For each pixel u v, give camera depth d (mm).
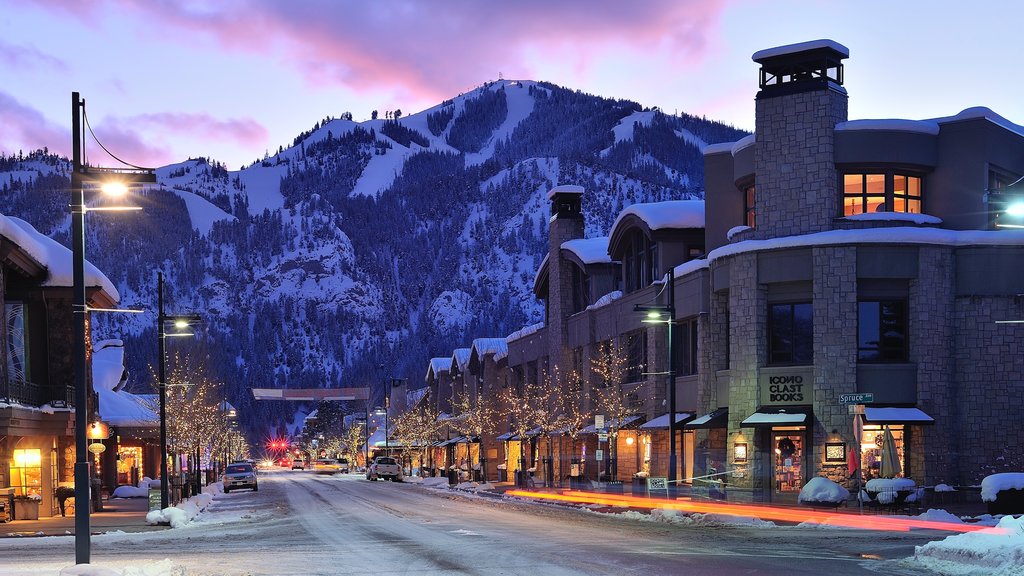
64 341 41531
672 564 17266
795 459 38812
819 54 39469
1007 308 37906
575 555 19000
